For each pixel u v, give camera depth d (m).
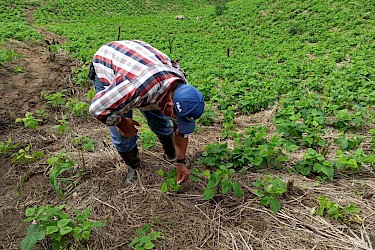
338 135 4.40
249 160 3.56
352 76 7.70
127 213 3.10
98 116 2.68
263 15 22.55
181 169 3.09
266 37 18.98
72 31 18.48
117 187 3.44
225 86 7.00
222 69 9.67
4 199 3.34
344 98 5.81
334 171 3.61
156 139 4.20
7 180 3.60
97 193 3.36
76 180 3.52
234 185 3.08
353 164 3.27
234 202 3.17
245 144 3.89
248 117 5.55
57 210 2.77
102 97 2.63
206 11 27.30
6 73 7.00
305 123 4.61
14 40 11.33
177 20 25.50
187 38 19.72
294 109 5.40
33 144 4.29
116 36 18.77
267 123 5.20
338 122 4.71
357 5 19.47
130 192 3.37
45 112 5.32
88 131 4.63
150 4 31.20
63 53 10.17
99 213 3.12
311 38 16.70
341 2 20.39
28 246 2.56
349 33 16.11
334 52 12.09
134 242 2.64
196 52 15.43
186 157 3.93
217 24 22.89
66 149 4.14
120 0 30.08
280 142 3.78
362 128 4.74
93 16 26.28
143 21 25.48
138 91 2.60
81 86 6.90
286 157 3.52
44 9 24.84
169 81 2.61
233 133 4.43
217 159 3.63
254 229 2.89
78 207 3.19
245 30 20.88
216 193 3.25
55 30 18.31
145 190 3.38
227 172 3.16
